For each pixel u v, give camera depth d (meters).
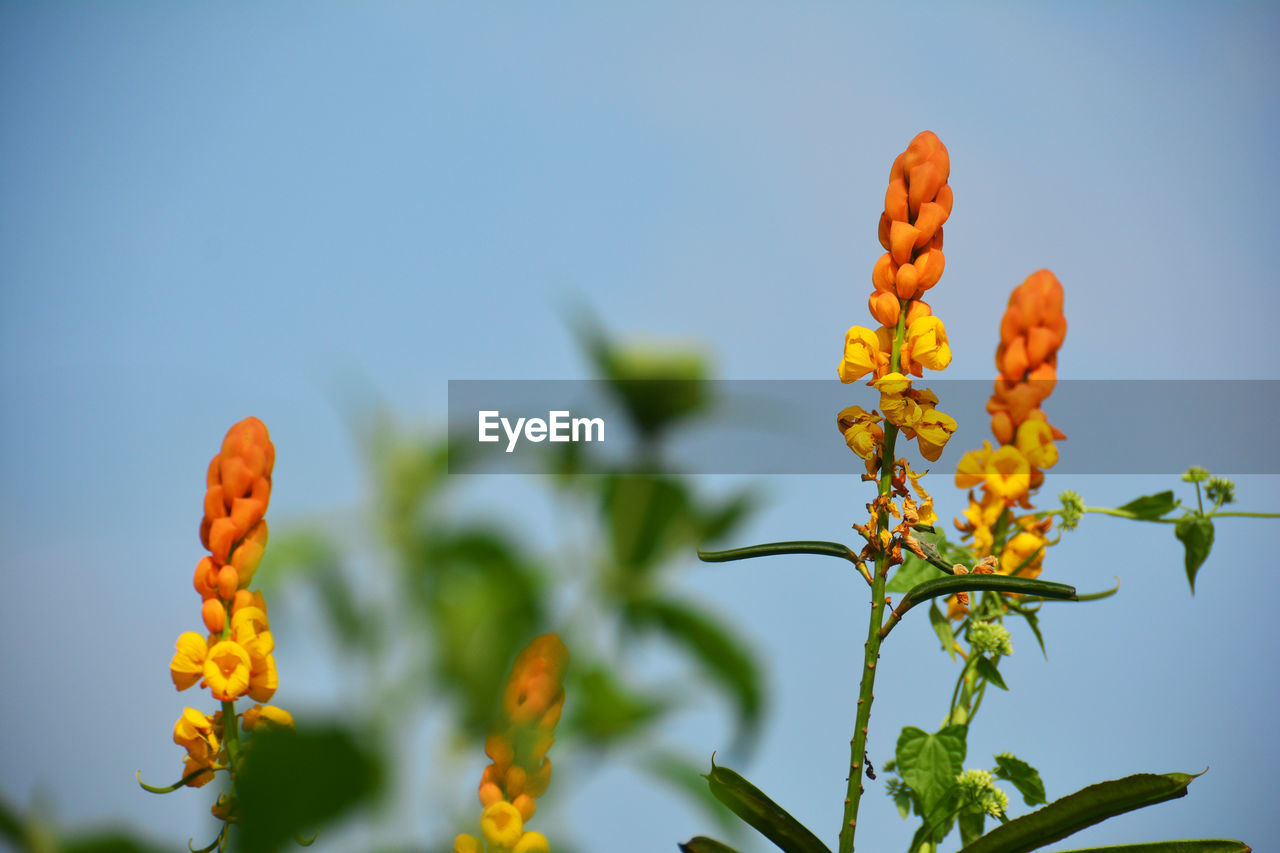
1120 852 1.83
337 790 0.92
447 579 1.05
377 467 1.08
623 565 1.28
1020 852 1.83
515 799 1.67
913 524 1.83
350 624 1.02
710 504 1.34
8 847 1.32
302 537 1.04
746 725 1.27
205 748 1.84
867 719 1.84
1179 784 1.81
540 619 1.08
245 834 0.91
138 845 1.34
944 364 1.84
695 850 1.81
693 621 1.28
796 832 1.83
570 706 1.22
